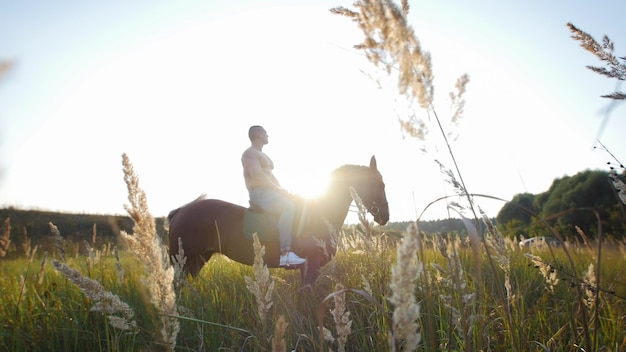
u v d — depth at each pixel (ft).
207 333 11.28
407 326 3.54
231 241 22.26
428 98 4.62
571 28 6.32
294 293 12.90
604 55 6.27
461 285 6.75
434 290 9.16
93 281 5.77
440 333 9.05
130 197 5.24
